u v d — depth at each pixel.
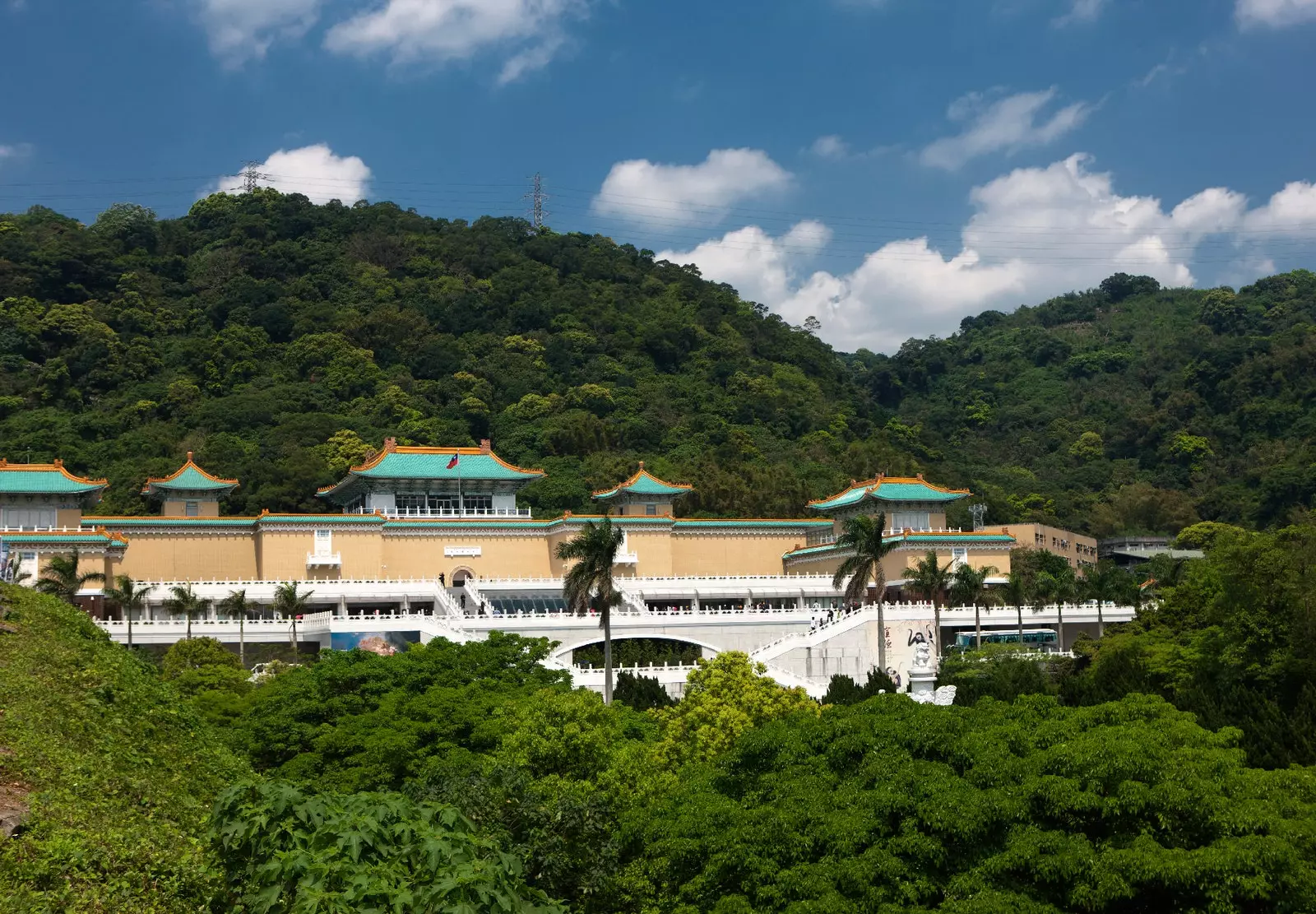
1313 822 44.03
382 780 65.38
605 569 100.50
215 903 38.62
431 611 138.62
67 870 36.28
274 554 140.38
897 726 49.50
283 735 70.81
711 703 69.94
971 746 47.47
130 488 194.88
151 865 38.75
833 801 46.12
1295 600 87.50
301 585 132.12
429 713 70.06
